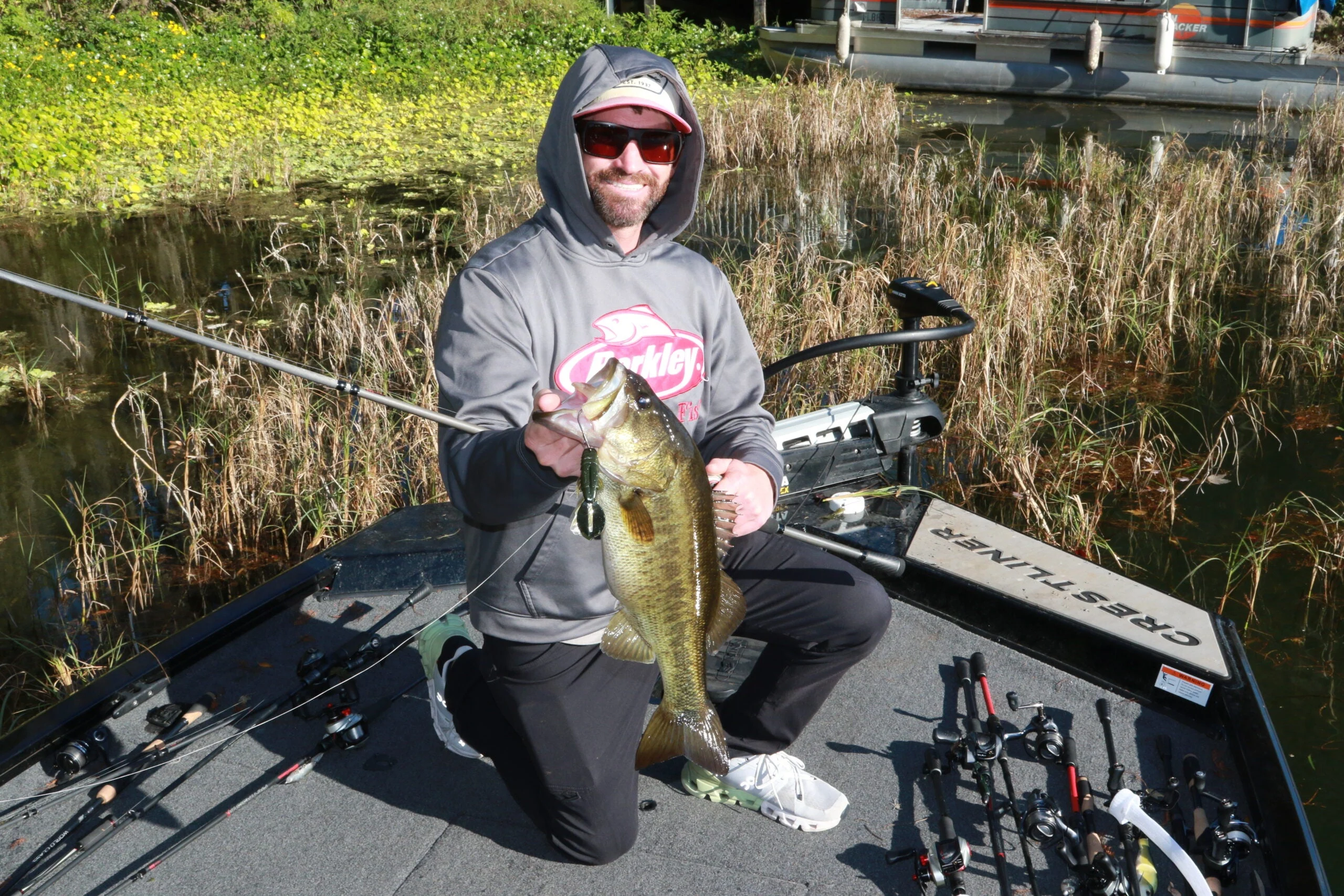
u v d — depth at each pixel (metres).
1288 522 5.31
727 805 2.73
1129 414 6.44
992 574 3.48
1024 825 2.57
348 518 5.41
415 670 3.30
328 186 11.99
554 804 2.42
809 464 4.16
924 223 9.17
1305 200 10.34
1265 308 7.93
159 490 5.70
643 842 2.62
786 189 11.82
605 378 1.81
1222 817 2.55
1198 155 12.65
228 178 12.16
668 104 2.34
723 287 2.62
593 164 2.31
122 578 5.00
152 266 9.23
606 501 1.85
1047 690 3.17
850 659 2.57
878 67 17.58
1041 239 8.83
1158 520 5.38
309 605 3.62
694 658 2.05
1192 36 15.89
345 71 17.62
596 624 2.38
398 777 2.85
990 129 15.02
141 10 20.06
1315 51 16.75
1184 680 3.04
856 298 7.05
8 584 4.95
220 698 3.16
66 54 16.78
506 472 1.97
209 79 16.84
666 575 1.95
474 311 2.28
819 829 2.64
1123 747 2.94
